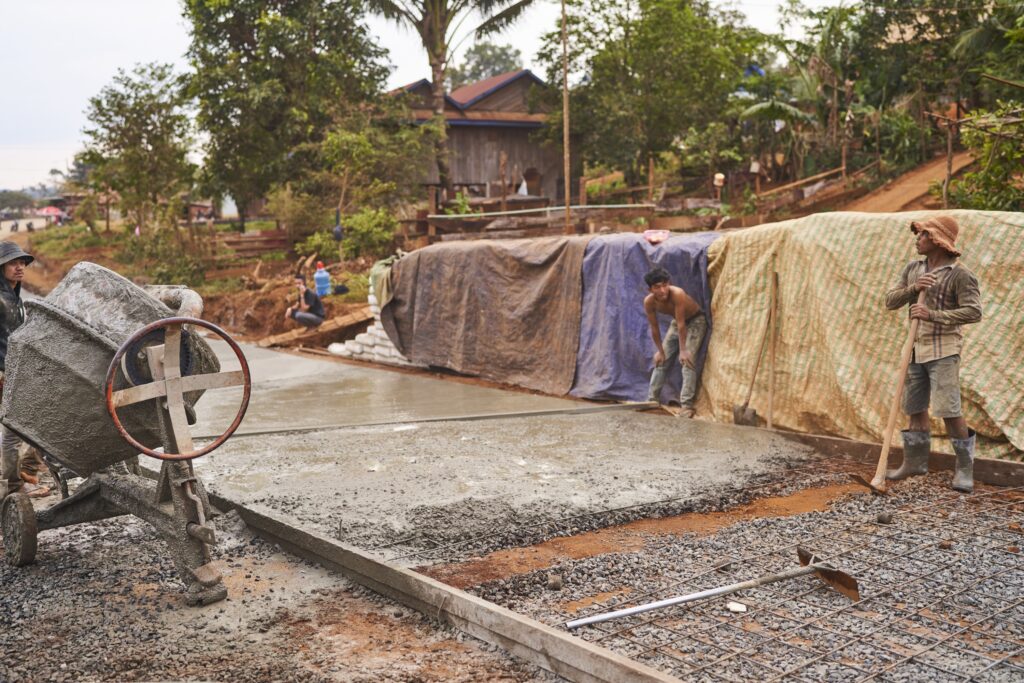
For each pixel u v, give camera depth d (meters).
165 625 4.07
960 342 5.73
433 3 27.20
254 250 26.12
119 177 31.83
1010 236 6.55
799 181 24.58
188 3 28.06
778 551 4.70
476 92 35.59
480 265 11.90
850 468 6.54
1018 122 11.32
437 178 31.69
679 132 30.58
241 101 27.64
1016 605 3.91
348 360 14.84
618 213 17.52
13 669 3.62
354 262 22.52
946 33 24.09
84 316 4.24
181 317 4.12
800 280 7.79
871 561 4.52
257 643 3.85
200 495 4.42
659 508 5.57
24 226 68.25
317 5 27.39
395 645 3.81
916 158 24.56
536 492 5.94
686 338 8.66
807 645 3.54
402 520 5.37
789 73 29.59
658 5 28.95
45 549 5.25
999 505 5.51
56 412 4.30
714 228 19.19
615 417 8.74
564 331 10.63
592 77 30.12
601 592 4.24
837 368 7.34
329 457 7.14
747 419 8.02
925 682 3.18
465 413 9.10
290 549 5.12
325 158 26.42
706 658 3.42
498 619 3.72
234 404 10.09
